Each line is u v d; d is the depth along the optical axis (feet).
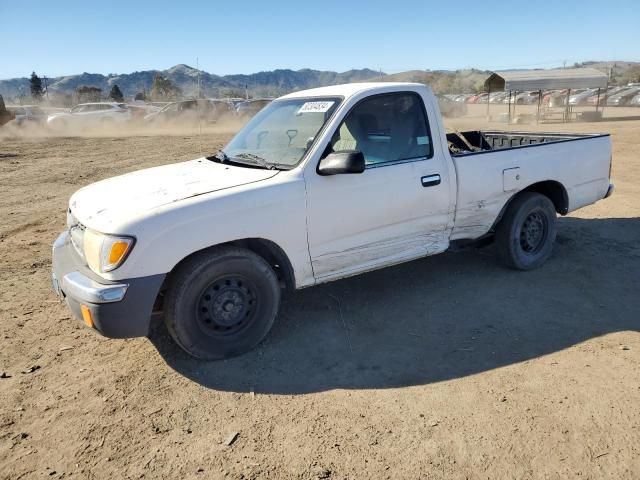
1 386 11.29
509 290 15.57
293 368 11.75
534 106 160.25
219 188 11.77
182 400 10.64
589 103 142.41
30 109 100.17
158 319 14.19
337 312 14.46
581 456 8.62
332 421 9.80
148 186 12.58
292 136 13.55
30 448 9.31
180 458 8.95
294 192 12.07
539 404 10.03
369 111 13.47
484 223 15.75
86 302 10.59
